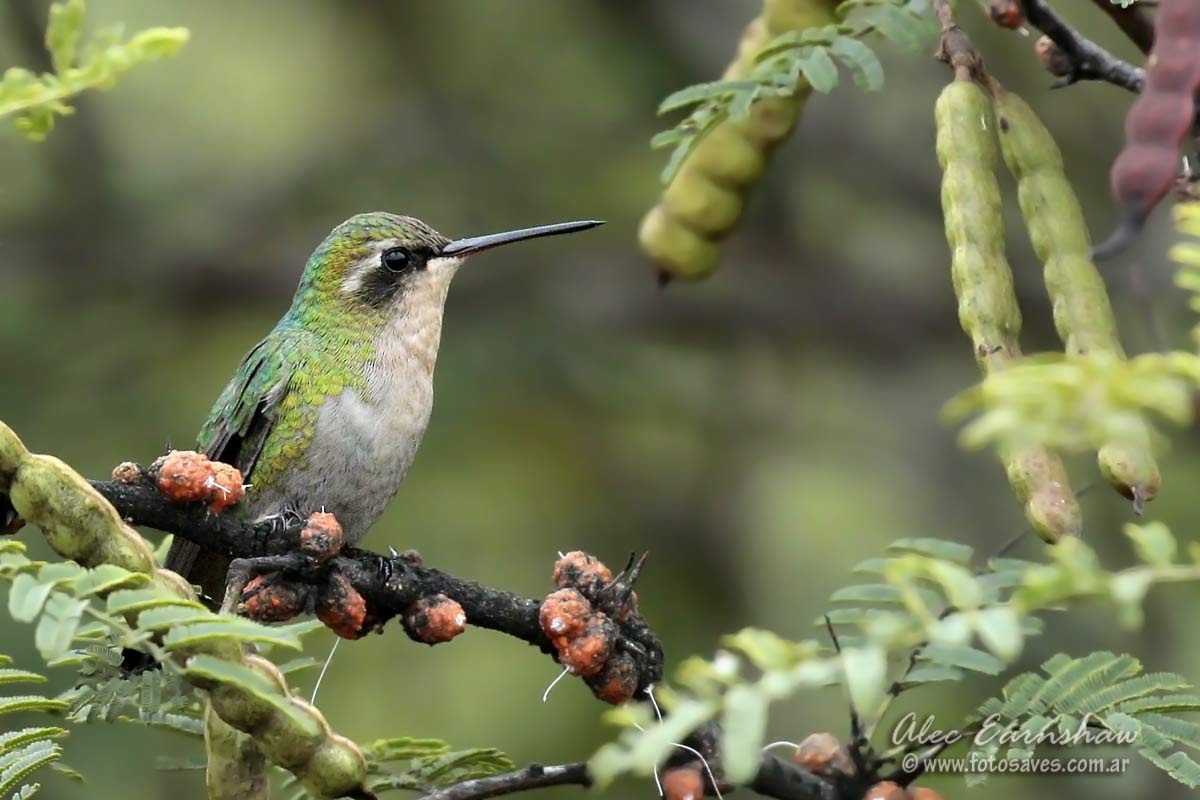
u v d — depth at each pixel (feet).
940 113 20.43
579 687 39.68
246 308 49.52
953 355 50.96
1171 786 33.76
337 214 50.70
